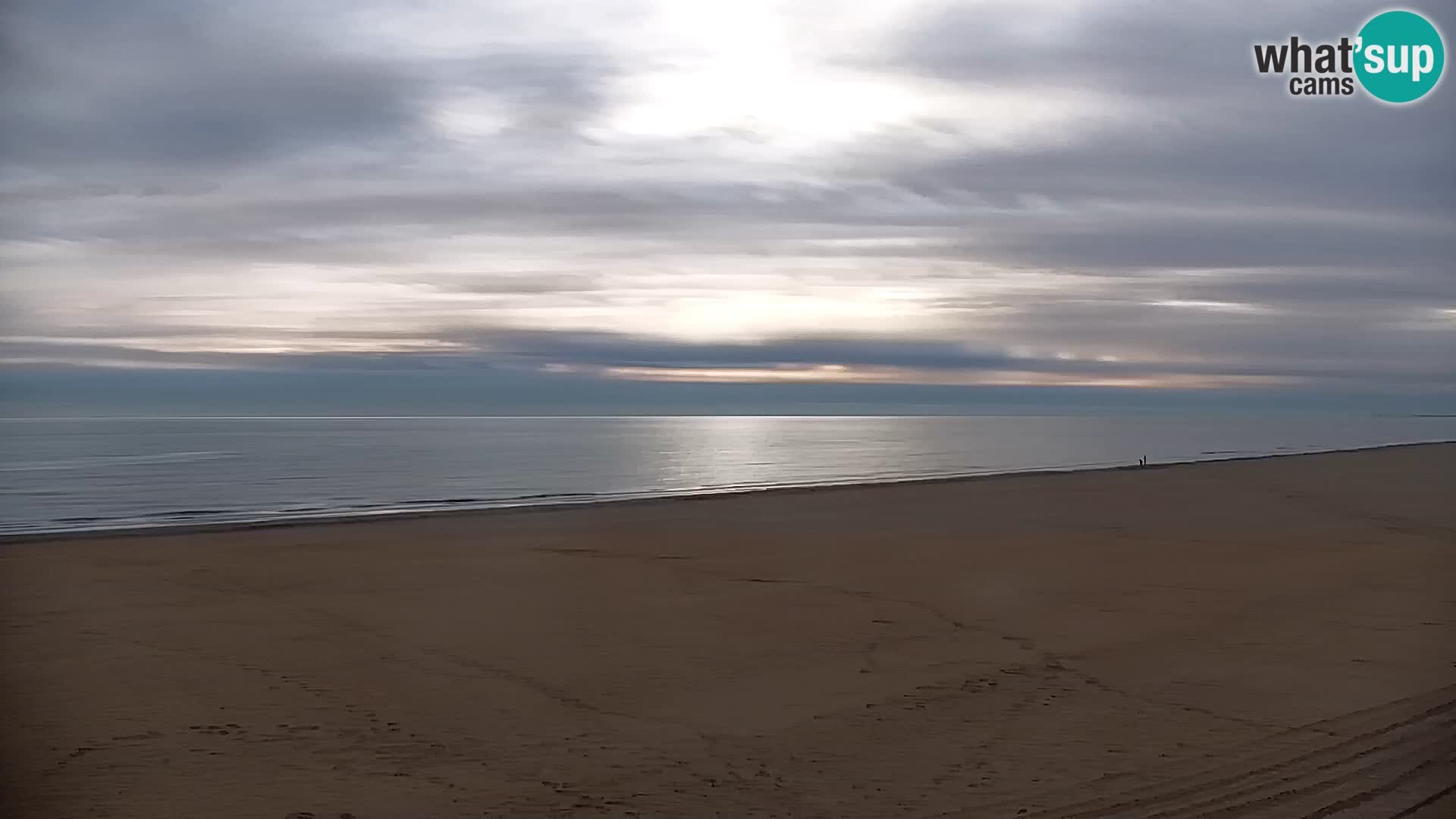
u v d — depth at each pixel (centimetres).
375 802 733
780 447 9425
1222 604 1516
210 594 1562
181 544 2117
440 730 904
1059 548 2128
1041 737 875
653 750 850
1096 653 1198
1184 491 3538
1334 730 875
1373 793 713
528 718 942
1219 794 722
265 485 4566
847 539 2261
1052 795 734
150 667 1111
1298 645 1233
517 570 1820
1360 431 15012
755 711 964
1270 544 2183
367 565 1859
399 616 1409
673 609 1470
